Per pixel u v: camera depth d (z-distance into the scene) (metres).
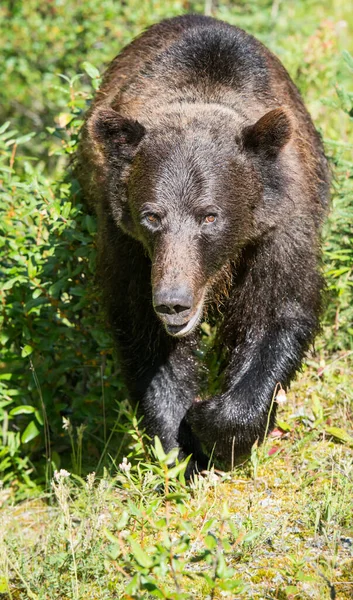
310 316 10.63
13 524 10.86
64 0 21.47
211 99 10.54
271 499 9.82
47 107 22.45
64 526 9.74
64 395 13.80
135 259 10.48
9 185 13.02
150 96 10.80
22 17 21.80
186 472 10.55
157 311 9.12
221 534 7.58
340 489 9.65
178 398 10.88
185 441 10.77
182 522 7.59
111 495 10.16
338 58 18.16
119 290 10.77
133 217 9.84
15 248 12.73
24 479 12.98
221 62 10.80
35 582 8.92
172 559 7.30
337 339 12.91
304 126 11.72
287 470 10.35
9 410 13.63
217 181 9.55
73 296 13.01
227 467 10.66
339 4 25.25
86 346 13.05
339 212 12.90
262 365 10.51
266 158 9.97
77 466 12.17
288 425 11.12
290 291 10.38
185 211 9.48
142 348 10.86
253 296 10.49
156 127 9.96
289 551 8.81
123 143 10.07
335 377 12.37
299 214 10.22
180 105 10.28
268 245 10.20
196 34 11.05
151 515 8.84
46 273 12.55
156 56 11.20
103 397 12.70
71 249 12.45
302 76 17.41
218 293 10.52
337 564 8.55
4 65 21.92
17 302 12.84
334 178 13.54
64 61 21.75
